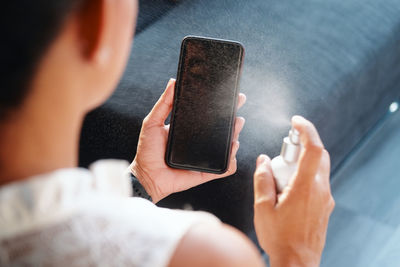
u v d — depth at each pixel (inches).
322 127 45.4
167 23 51.5
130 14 14.1
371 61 49.6
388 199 54.6
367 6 52.5
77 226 13.1
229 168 39.1
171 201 41.5
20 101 12.1
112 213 13.5
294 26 50.4
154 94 45.6
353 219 53.7
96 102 15.0
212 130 36.5
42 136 12.9
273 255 26.8
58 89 12.7
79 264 13.0
